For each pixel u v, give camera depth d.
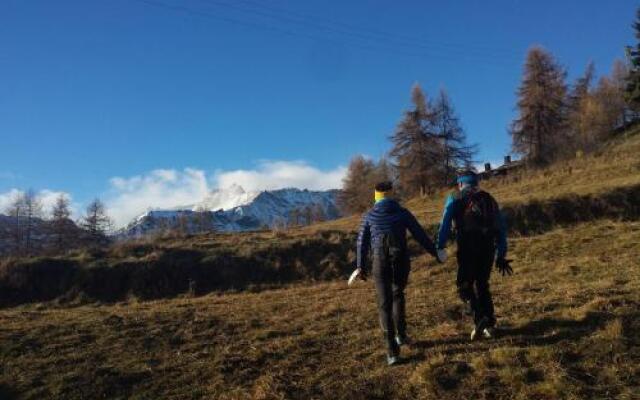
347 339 7.51
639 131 58.78
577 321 6.80
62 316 11.03
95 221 59.31
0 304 19.62
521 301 8.38
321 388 5.97
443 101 57.34
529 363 5.77
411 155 56.59
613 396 5.03
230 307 10.97
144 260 20.95
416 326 7.78
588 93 71.31
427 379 5.68
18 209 59.41
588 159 40.47
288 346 7.41
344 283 13.77
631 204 23.28
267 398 5.84
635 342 5.95
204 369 6.89
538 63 58.47
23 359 7.70
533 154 56.97
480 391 5.39
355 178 69.56
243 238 24.91
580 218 23.12
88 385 6.66
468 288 6.58
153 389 6.48
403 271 6.35
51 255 22.98
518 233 22.44
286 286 19.58
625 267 10.33
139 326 9.20
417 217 30.58
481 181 44.38
